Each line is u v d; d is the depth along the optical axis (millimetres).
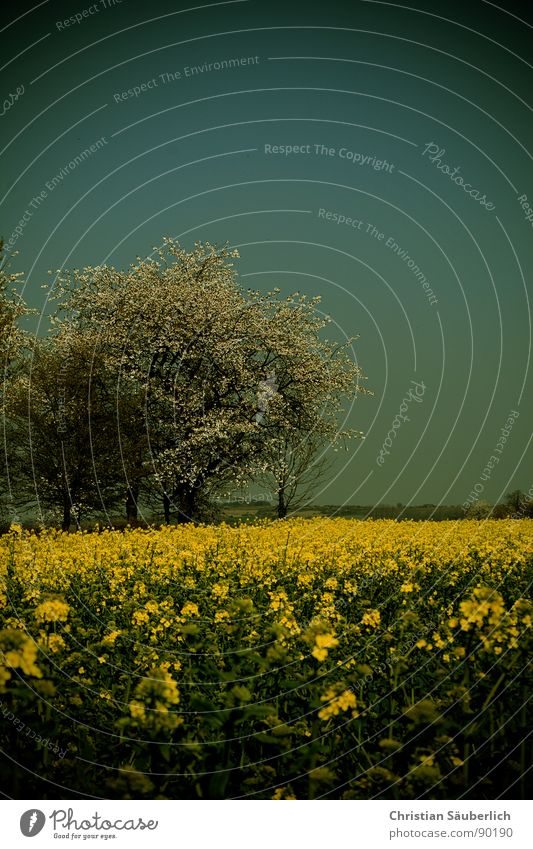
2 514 29328
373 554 16172
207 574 13625
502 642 5883
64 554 15227
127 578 12844
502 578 13188
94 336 31953
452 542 19016
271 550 16562
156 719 4492
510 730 5465
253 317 35062
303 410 34656
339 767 5176
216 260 36500
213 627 8227
